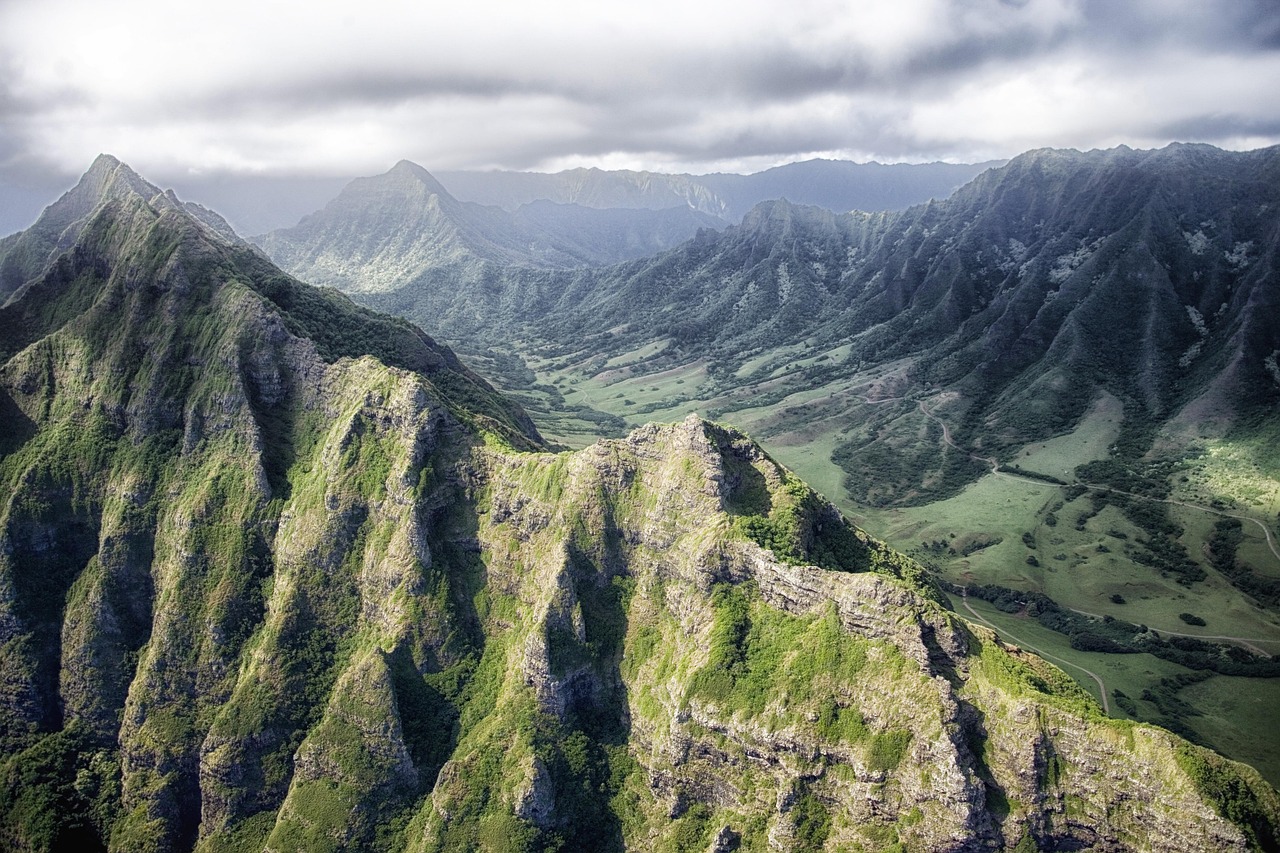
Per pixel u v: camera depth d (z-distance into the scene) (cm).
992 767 9362
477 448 15125
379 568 14112
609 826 11506
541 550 13575
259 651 13962
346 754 12419
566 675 12181
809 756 10075
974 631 10812
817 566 11631
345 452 15050
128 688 15238
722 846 10294
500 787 11575
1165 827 8519
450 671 13275
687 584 12125
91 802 14050
